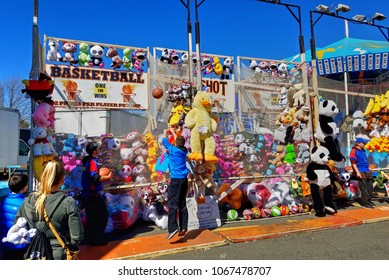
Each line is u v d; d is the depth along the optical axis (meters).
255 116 8.68
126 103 7.29
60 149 5.25
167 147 4.86
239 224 5.89
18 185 3.80
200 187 5.75
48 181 2.87
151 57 7.51
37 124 4.64
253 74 8.73
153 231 5.50
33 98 4.70
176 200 4.71
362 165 7.22
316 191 6.39
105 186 5.39
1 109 10.18
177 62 8.12
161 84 7.45
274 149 7.00
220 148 6.60
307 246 4.66
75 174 5.21
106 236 5.23
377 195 8.41
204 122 5.30
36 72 4.81
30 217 2.86
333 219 6.03
